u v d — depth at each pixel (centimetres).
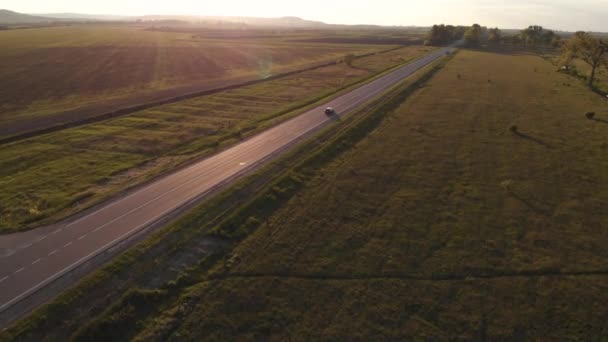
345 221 3566
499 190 4162
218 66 13575
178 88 9638
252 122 6794
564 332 2353
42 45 17900
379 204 3869
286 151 5316
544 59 16700
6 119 6825
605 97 8594
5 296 2620
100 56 14962
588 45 9781
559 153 5212
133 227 3456
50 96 8738
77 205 3872
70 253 3092
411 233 3369
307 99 8531
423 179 4422
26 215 3672
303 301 2591
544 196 4028
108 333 2341
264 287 2712
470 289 2714
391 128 6334
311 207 3819
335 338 2298
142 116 7138
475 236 3322
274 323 2406
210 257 3033
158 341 2288
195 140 5888
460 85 9938
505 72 12312
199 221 3547
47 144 5609
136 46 18775
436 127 6359
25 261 2989
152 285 2745
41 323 2400
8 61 13200
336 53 18188
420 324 2412
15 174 4606
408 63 14300
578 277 2822
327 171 4684
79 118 6831
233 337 2305
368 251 3122
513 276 2841
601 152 5238
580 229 3438
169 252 3102
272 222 3556
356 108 7538
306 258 3033
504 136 5919
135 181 4409
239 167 4797
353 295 2650
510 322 2430
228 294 2645
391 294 2662
